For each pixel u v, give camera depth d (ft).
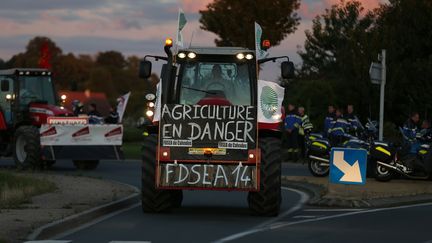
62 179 88.17
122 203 67.67
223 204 71.31
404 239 48.70
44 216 55.16
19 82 109.81
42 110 108.58
